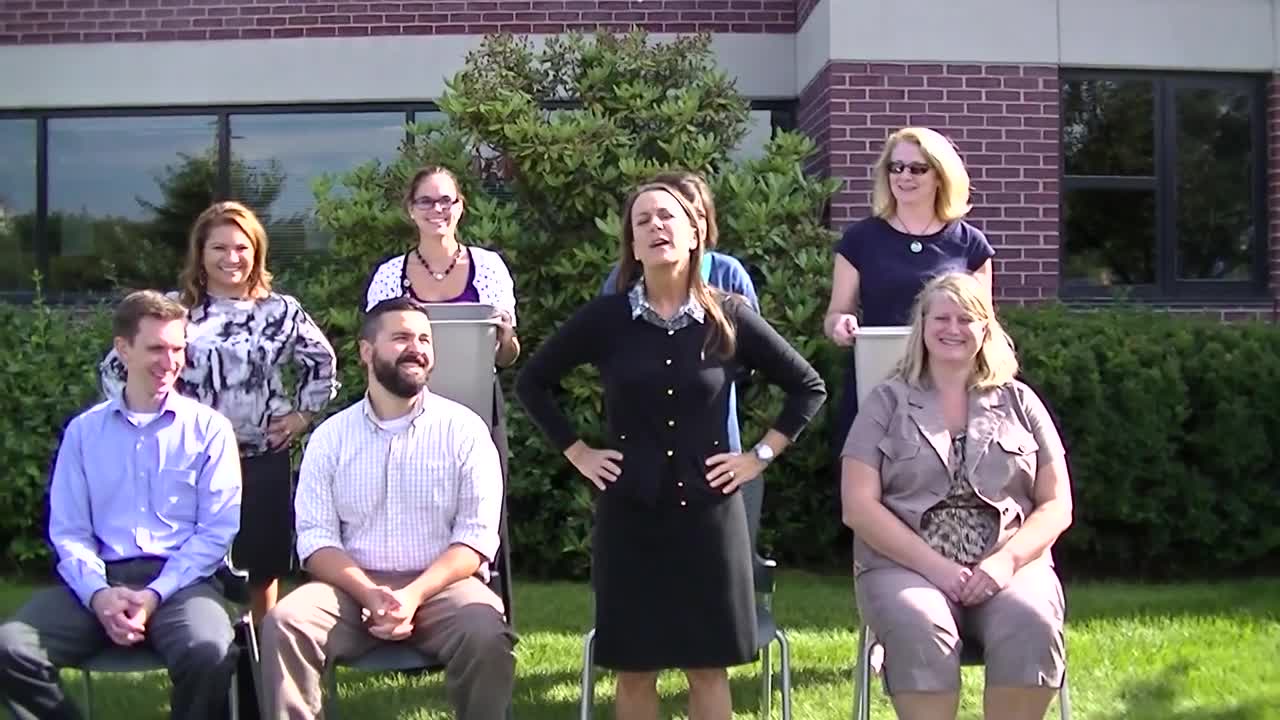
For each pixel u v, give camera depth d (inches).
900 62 309.4
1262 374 277.6
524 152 279.9
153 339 170.9
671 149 285.4
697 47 303.7
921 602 151.9
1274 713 189.6
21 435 288.2
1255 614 249.6
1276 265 327.0
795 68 349.7
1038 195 314.2
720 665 155.4
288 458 199.9
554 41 303.7
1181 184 330.0
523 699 203.3
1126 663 214.5
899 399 166.6
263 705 156.4
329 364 202.1
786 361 159.9
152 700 206.2
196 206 363.6
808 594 271.9
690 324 157.4
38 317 300.5
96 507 171.8
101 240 364.8
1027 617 149.7
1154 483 279.6
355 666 160.1
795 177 289.0
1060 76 323.0
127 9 359.6
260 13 356.8
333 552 163.9
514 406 286.8
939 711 148.5
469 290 201.0
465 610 160.2
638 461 155.7
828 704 199.0
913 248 187.3
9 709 157.8
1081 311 304.5
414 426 169.2
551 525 291.1
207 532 171.0
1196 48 323.0
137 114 363.6
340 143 360.5
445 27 351.9
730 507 156.9
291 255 361.7
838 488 277.9
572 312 283.9
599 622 159.0
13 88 362.3
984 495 161.8
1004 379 166.6
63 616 162.9
